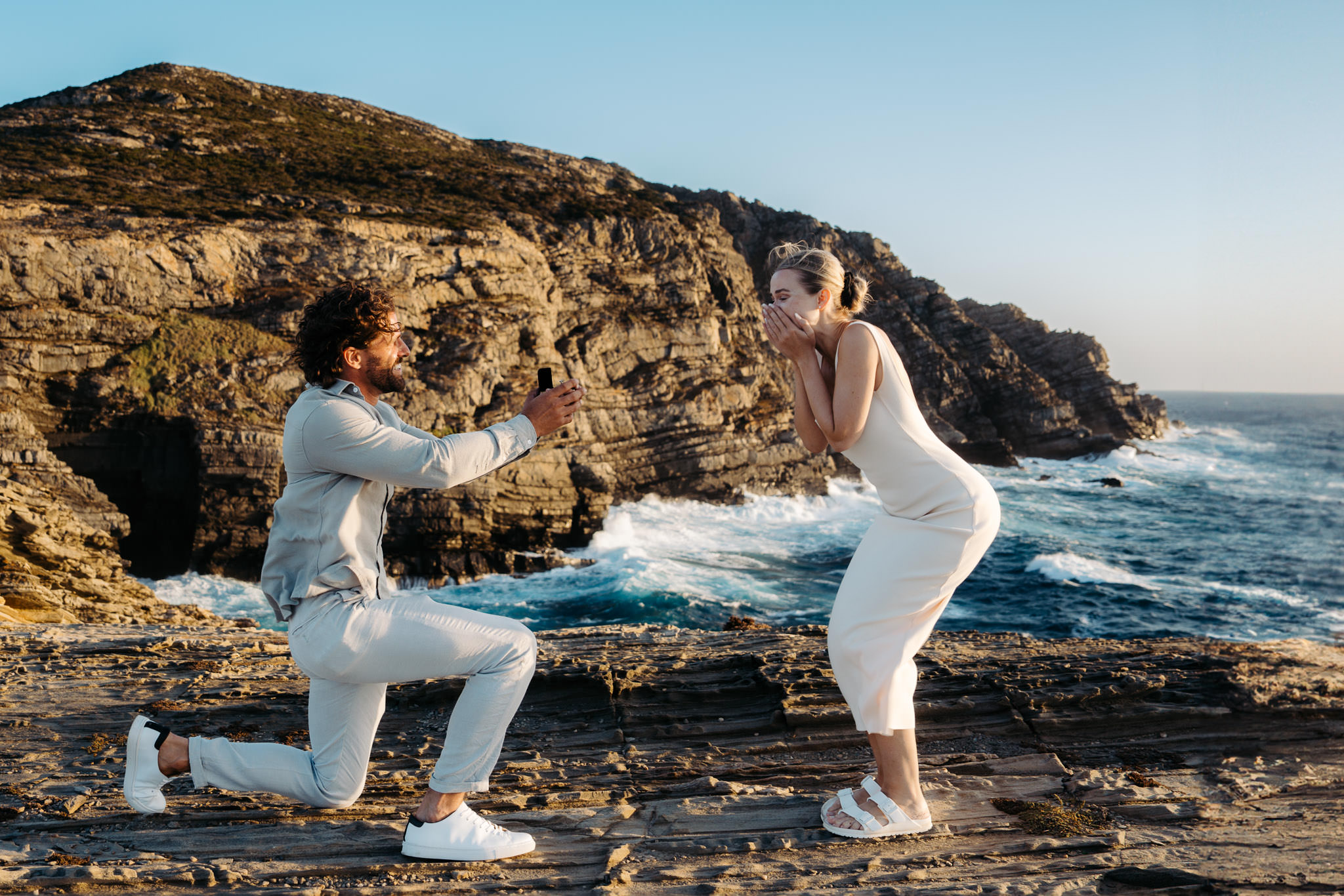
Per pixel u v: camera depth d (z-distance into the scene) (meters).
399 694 4.24
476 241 29.89
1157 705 3.82
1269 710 3.78
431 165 40.78
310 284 26.09
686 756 3.54
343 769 2.62
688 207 43.53
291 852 2.60
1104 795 2.99
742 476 33.25
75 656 5.49
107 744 3.74
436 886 2.37
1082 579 23.72
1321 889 2.18
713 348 34.66
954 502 2.57
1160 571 24.92
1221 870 2.32
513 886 2.37
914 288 58.78
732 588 23.53
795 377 2.89
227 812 2.93
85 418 22.06
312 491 2.37
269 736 3.88
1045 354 62.59
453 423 25.97
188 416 22.36
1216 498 40.19
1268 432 70.06
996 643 5.12
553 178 44.25
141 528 22.94
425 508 23.97
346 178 36.12
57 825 2.84
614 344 32.38
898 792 2.70
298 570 2.42
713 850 2.60
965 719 3.78
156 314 23.88
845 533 30.52
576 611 21.59
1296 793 3.04
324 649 2.35
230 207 28.12
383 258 27.11
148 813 2.68
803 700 3.87
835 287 2.68
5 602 14.91
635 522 29.58
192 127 37.78
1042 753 3.43
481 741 2.49
